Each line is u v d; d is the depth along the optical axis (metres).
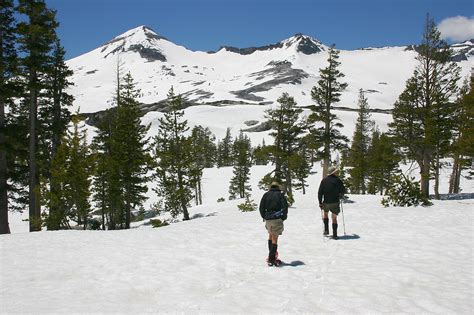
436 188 30.05
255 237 12.30
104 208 30.44
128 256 9.94
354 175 52.72
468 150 28.44
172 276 7.96
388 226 12.80
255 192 61.59
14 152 19.62
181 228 14.68
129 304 6.23
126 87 33.94
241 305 6.02
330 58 35.66
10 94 19.17
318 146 36.81
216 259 9.42
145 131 32.78
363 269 8.05
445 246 9.90
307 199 36.72
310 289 6.80
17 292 6.96
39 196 20.72
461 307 5.79
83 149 22.20
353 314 5.55
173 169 35.81
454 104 29.22
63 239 12.60
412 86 29.89
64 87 27.22
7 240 12.48
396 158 33.12
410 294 6.42
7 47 19.70
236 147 95.81
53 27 21.36
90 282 7.66
